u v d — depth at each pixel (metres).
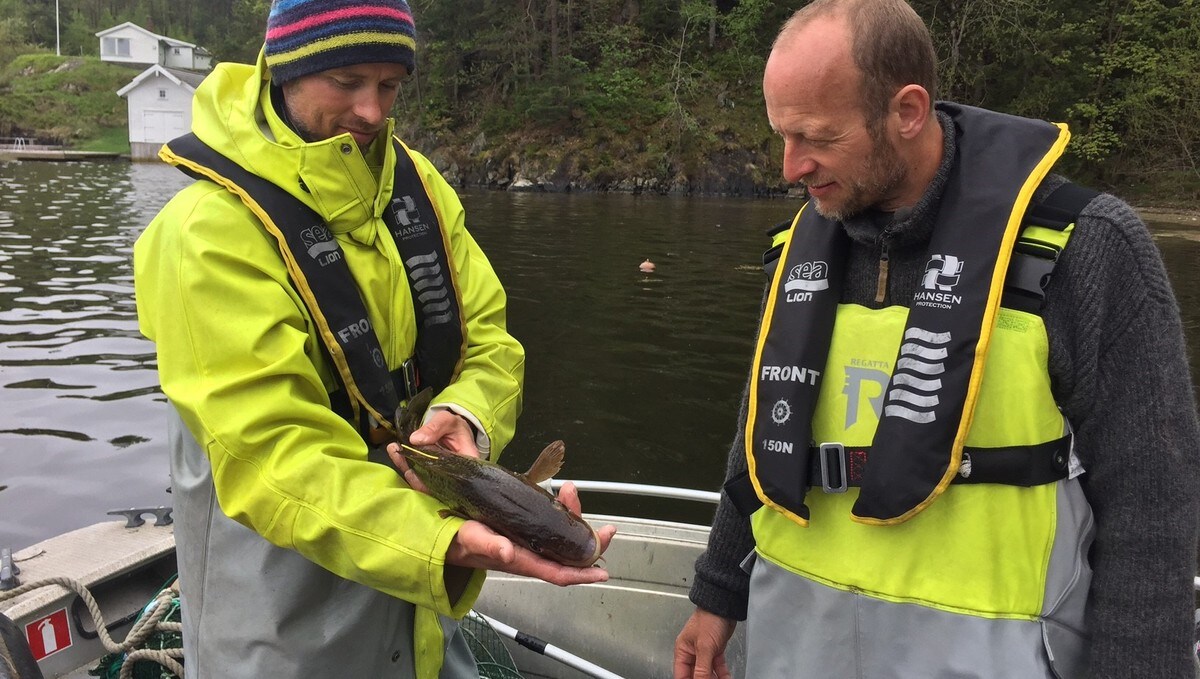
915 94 1.66
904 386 1.71
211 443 1.61
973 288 1.67
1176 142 30.41
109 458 6.48
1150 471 1.59
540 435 7.52
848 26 1.64
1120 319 1.60
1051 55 30.41
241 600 1.78
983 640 1.67
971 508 1.69
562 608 3.30
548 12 36.19
